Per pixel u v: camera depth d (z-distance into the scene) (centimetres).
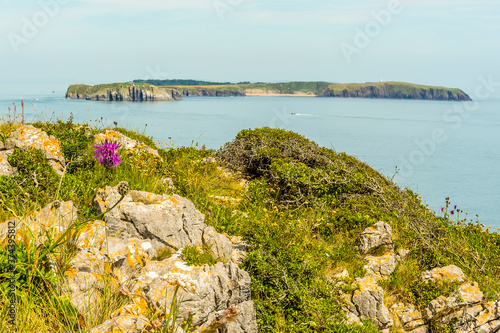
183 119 19138
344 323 618
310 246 807
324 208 1012
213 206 905
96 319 463
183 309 478
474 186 9619
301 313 617
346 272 728
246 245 742
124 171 952
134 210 601
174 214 626
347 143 16012
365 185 1127
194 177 1104
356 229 904
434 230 962
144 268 533
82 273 500
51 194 747
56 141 945
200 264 548
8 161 796
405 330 677
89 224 577
